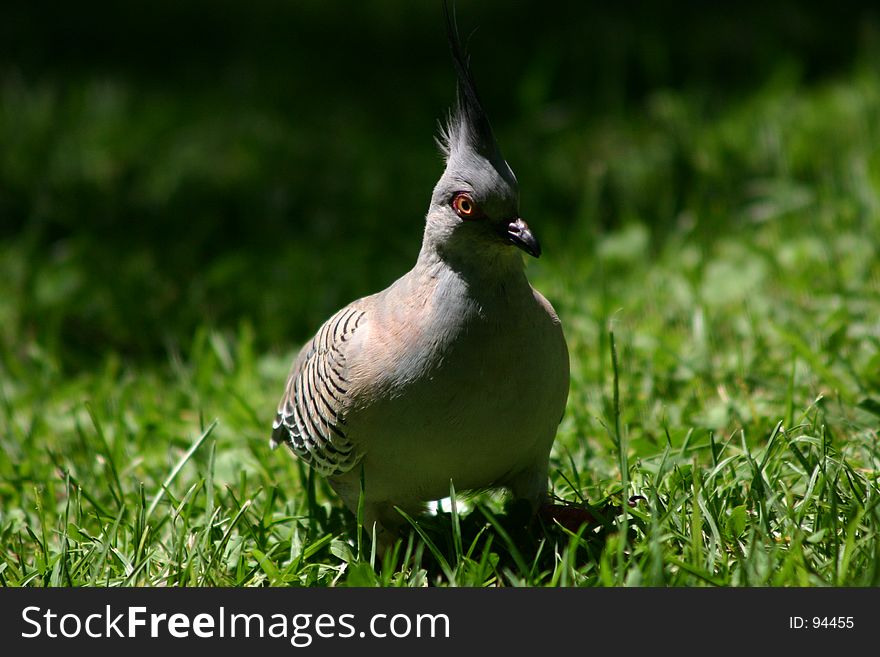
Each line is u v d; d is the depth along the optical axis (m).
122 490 9.09
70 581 7.39
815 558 6.90
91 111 19.44
